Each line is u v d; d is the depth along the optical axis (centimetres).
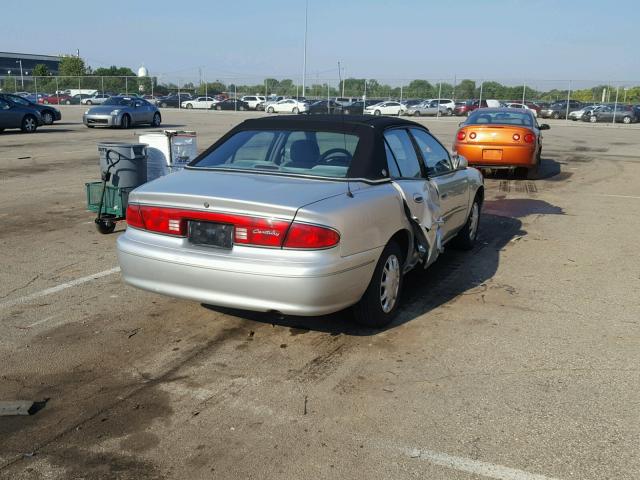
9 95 2495
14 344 429
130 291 537
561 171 1434
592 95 5688
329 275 377
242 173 453
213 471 293
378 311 447
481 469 296
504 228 825
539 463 301
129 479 287
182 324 468
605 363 412
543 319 490
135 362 405
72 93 5675
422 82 5166
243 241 385
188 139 782
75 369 394
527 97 5109
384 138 479
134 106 2592
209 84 5972
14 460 300
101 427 329
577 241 752
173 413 344
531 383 382
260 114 4406
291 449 311
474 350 429
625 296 549
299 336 448
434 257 525
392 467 297
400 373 393
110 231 735
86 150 1652
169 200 406
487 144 1231
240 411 346
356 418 340
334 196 402
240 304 387
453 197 584
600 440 321
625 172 1415
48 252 655
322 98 5294
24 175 1193
